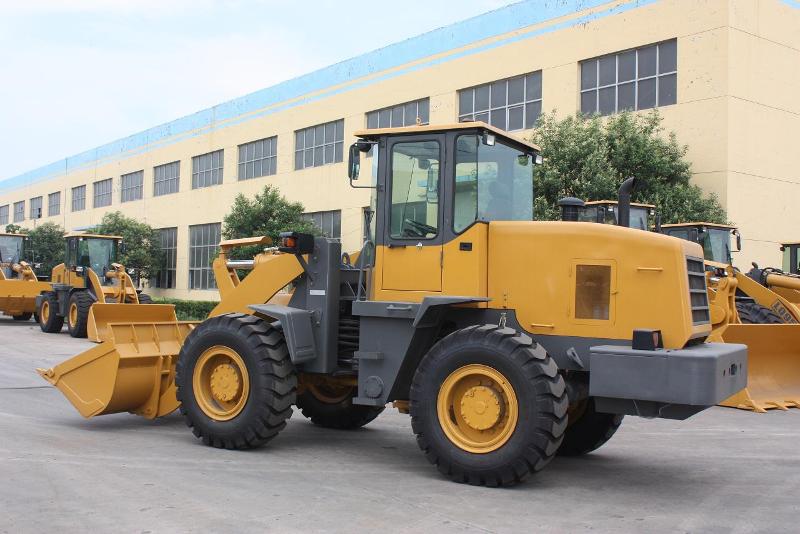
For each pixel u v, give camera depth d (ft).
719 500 18.08
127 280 63.87
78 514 15.49
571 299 19.36
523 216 22.39
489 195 20.54
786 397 33.78
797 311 36.65
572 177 55.36
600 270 19.17
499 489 18.39
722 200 53.98
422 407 19.10
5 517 15.21
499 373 18.21
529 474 17.95
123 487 17.62
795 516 16.83
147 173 126.00
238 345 21.83
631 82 59.47
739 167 54.49
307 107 91.45
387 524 15.37
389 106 80.12
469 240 19.80
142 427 25.22
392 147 21.13
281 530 14.79
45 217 165.37
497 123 69.36
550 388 17.72
